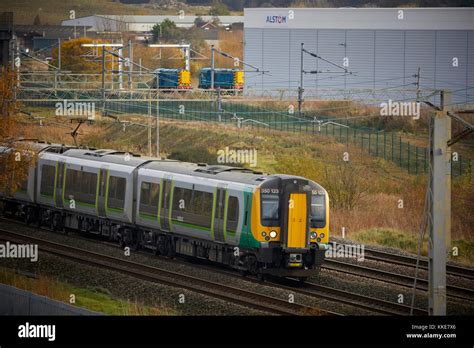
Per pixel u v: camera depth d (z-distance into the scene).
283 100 196.38
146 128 173.75
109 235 93.00
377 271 77.88
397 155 151.75
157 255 85.69
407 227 104.75
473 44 198.12
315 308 62.47
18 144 99.19
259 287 70.06
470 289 72.25
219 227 76.06
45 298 57.16
